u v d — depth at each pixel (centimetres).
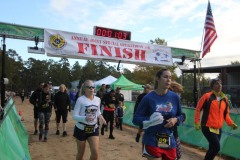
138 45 1275
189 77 4372
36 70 11412
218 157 832
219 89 631
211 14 1332
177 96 401
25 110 2477
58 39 1124
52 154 796
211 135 619
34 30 1102
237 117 823
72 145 921
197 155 845
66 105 1091
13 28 1073
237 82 3397
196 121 629
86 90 561
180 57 1430
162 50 1330
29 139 994
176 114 398
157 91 398
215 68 3209
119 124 1395
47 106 982
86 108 550
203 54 1343
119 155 806
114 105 1094
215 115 620
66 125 1420
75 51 1146
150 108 392
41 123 984
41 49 1110
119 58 1224
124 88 2358
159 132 384
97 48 1189
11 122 579
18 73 11038
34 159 736
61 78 11181
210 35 1323
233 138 817
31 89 11419
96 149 545
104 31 1217
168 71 394
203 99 628
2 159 379
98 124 564
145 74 4328
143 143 394
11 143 491
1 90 1061
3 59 1073
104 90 1291
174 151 391
